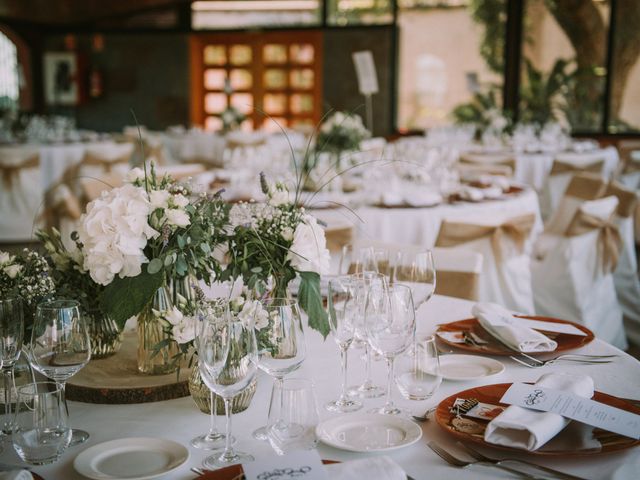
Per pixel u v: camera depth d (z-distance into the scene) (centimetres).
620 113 1019
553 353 178
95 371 162
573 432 131
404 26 1162
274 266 158
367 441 129
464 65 1130
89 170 753
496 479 117
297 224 160
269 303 139
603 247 407
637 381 162
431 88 1159
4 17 1246
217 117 1329
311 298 156
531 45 1059
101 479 117
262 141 963
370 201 412
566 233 406
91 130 1320
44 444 125
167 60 1292
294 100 1302
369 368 158
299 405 118
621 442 127
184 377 158
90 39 1298
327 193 426
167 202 148
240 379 122
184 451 126
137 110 1307
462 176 588
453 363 173
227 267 158
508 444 124
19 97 1321
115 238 144
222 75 1316
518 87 1077
